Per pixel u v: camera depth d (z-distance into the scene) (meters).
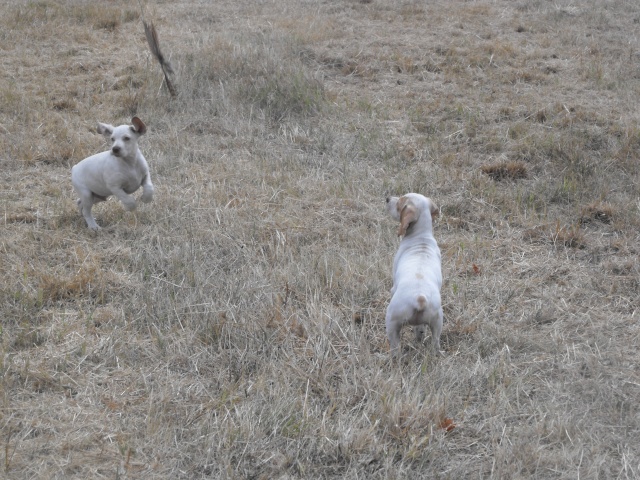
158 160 6.49
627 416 4.84
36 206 6.03
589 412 4.87
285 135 6.86
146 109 7.12
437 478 4.64
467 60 7.89
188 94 7.30
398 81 7.63
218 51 7.83
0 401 4.84
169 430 4.75
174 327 5.21
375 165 6.55
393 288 5.11
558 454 4.70
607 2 9.64
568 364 5.07
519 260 5.70
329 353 5.09
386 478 4.62
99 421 4.80
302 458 4.70
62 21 8.59
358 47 8.11
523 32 8.58
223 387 4.94
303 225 5.91
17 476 4.60
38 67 7.71
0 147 6.53
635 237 5.88
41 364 5.01
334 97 7.34
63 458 4.67
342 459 4.70
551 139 6.62
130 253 5.64
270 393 4.90
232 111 7.10
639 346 5.18
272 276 5.48
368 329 5.27
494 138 6.77
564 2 9.64
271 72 7.52
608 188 6.25
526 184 6.37
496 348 5.15
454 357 5.10
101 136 6.78
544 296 5.46
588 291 5.48
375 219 5.98
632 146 6.65
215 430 4.77
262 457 4.69
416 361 5.07
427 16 9.05
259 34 8.34
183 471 4.64
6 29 8.31
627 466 4.65
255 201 6.11
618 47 8.22
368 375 4.99
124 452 4.69
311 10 9.34
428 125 6.98
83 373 5.00
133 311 5.31
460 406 4.89
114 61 7.82
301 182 6.32
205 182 6.31
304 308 5.35
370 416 4.82
